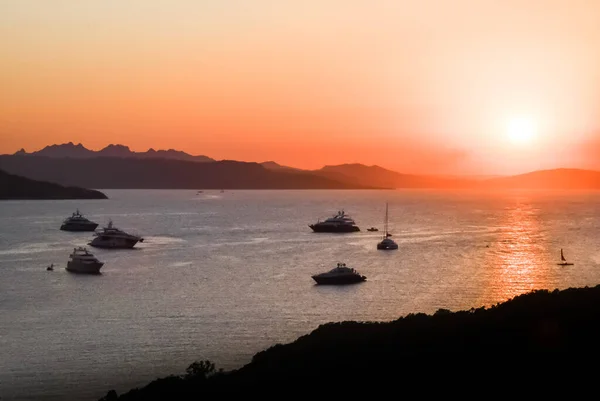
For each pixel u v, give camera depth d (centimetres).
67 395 5019
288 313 7625
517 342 4788
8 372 5519
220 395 4478
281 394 4381
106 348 6178
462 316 5666
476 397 4088
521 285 9456
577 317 5144
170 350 6103
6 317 7438
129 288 9356
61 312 7700
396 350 4962
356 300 8381
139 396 4609
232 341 6400
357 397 4228
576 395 4022
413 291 8981
